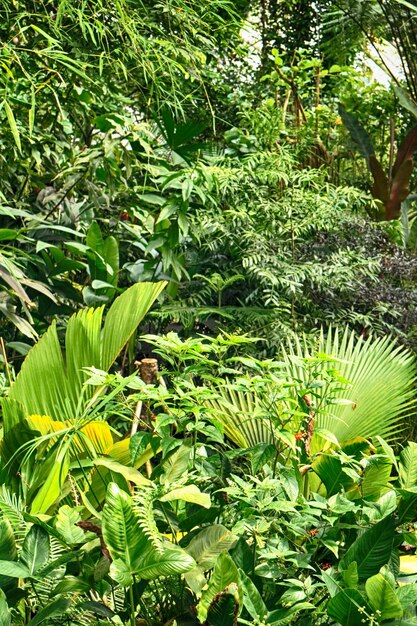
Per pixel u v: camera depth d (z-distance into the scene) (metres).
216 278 4.42
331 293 4.47
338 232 4.82
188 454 2.02
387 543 1.82
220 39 5.82
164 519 2.03
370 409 3.32
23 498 2.29
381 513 1.89
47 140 4.27
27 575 1.67
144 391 2.04
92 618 1.88
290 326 4.40
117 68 4.08
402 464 2.12
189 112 5.86
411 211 6.84
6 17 3.72
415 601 1.77
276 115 5.83
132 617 1.66
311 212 4.66
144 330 4.68
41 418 2.49
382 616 1.63
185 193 4.04
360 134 6.63
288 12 8.25
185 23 4.38
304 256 4.61
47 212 4.49
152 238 4.32
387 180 6.26
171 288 4.49
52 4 3.91
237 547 1.82
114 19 4.00
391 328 4.38
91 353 2.82
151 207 4.68
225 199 4.87
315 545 1.92
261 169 4.88
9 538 1.76
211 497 2.09
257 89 6.98
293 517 1.92
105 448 2.53
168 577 1.93
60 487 2.27
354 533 1.98
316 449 2.93
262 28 8.16
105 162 4.12
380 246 4.89
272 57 7.08
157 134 5.25
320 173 5.48
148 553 1.63
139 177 4.91
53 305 4.10
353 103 7.60
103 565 1.76
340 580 1.79
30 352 2.78
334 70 7.12
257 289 4.62
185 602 1.88
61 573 1.83
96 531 1.75
